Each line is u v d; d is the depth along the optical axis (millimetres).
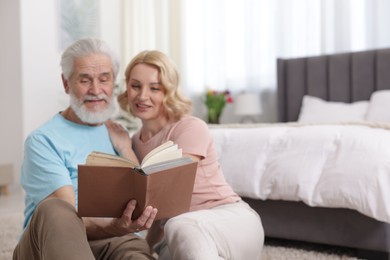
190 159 1386
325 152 2473
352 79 4566
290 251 2504
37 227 1275
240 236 1500
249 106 4980
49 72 5223
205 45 5523
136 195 1307
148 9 5922
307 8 4914
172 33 5742
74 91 1659
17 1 5000
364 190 2221
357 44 4668
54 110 5262
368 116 4043
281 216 2607
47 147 1569
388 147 2330
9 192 5066
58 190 1487
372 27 4555
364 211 2219
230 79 5414
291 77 4949
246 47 5281
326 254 2430
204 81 5566
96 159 1316
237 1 5352
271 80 5180
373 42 4551
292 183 2447
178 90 1733
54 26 5262
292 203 2574
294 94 4938
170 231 1419
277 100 5047
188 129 1660
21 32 4984
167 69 1698
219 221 1484
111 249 1472
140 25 5949
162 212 1387
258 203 2678
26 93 5035
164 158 1349
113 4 5855
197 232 1397
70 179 1578
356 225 2373
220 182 1709
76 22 5465
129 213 1323
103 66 1659
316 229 2500
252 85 5250
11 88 5145
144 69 1703
